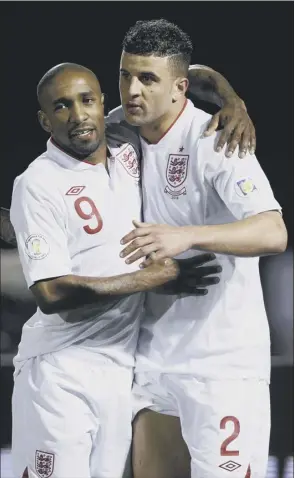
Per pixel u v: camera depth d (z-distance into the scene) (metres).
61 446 11.63
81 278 11.37
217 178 11.59
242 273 11.95
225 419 11.76
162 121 11.90
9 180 23.55
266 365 12.15
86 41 22.67
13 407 12.23
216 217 11.95
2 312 22.78
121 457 12.24
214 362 11.84
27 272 11.52
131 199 12.01
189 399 11.86
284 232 11.37
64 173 11.83
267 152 23.52
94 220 11.73
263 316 12.19
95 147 11.70
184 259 11.66
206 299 11.92
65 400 11.70
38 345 11.98
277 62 22.92
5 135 23.42
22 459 12.01
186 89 11.97
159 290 11.92
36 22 22.64
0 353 22.47
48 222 11.57
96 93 11.65
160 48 11.48
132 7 22.55
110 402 11.94
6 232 12.82
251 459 12.07
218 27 22.70
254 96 23.14
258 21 22.66
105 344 11.95
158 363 12.09
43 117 11.89
